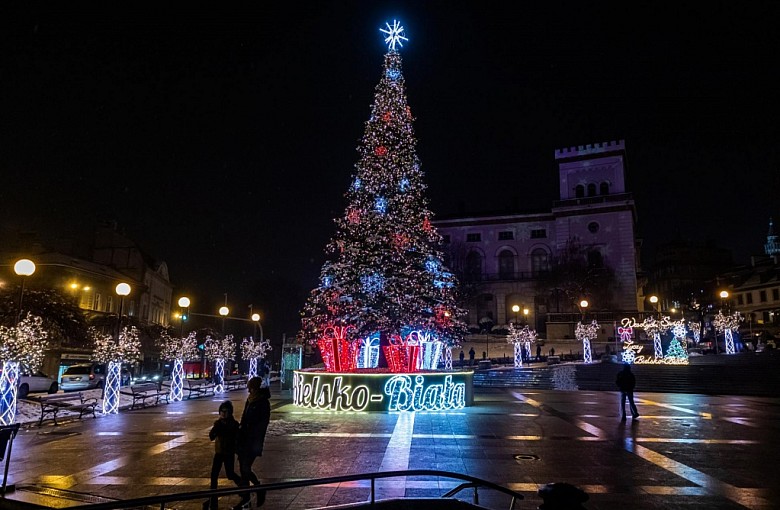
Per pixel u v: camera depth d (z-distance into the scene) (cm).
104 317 4141
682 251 10712
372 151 2566
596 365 3750
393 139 2572
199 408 2189
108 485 897
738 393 2944
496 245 7875
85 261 4625
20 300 1579
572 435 1412
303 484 523
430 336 2506
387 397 1959
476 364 4953
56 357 3975
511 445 1261
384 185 2503
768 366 3117
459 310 2917
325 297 2444
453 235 8050
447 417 1798
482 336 6309
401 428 1538
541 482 917
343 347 2244
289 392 3067
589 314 6481
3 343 1527
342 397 1981
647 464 1059
